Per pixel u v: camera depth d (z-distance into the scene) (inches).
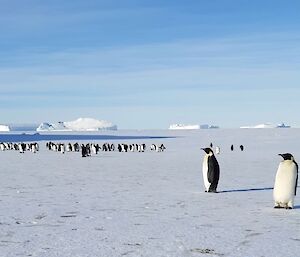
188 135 4963.1
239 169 1043.3
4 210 453.7
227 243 313.7
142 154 1796.3
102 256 278.2
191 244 310.8
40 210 454.6
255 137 3799.2
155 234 342.3
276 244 311.3
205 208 473.4
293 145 2561.5
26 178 815.1
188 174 910.4
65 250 292.5
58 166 1133.7
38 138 4284.0
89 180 783.1
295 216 425.1
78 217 415.5
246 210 461.1
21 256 277.3
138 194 590.9
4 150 2244.1
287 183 467.8
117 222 391.9
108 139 3838.6
